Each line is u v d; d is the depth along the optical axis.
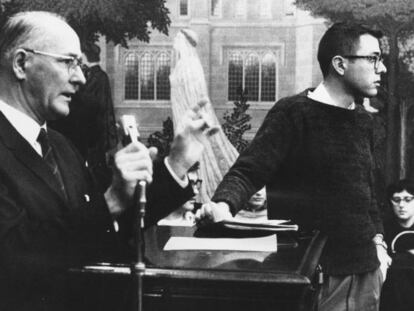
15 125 2.61
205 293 2.70
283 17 12.38
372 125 4.20
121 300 2.58
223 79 12.53
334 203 3.98
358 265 4.00
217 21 12.40
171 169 2.61
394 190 7.15
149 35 11.93
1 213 2.30
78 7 11.12
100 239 2.48
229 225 3.39
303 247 3.31
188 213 5.25
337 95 4.09
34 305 2.34
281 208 4.04
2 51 2.62
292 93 12.41
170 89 11.94
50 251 2.35
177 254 3.05
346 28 4.09
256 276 2.67
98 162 8.53
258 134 4.00
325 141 3.98
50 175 2.51
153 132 12.02
